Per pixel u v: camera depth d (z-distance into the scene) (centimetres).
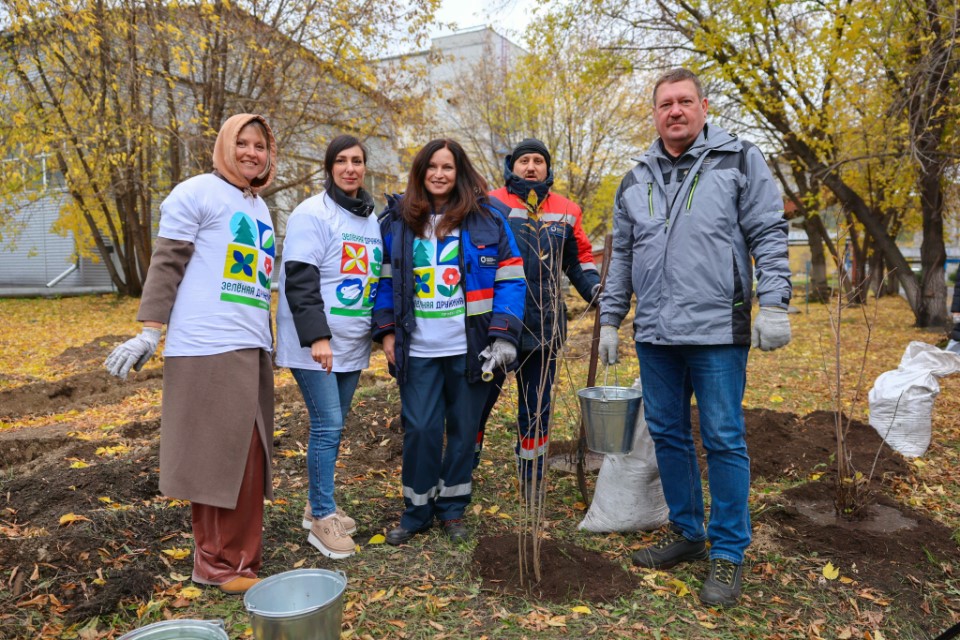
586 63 1440
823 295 1988
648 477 332
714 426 273
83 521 313
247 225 272
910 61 1028
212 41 1305
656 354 296
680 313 273
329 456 314
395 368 323
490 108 2112
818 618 263
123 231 1784
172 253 255
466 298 316
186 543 315
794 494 383
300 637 200
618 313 326
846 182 1498
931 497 388
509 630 252
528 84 1866
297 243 297
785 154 1422
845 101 1170
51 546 285
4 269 2117
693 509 304
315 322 288
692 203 275
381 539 329
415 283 318
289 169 1427
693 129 280
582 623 256
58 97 1341
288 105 1395
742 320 269
